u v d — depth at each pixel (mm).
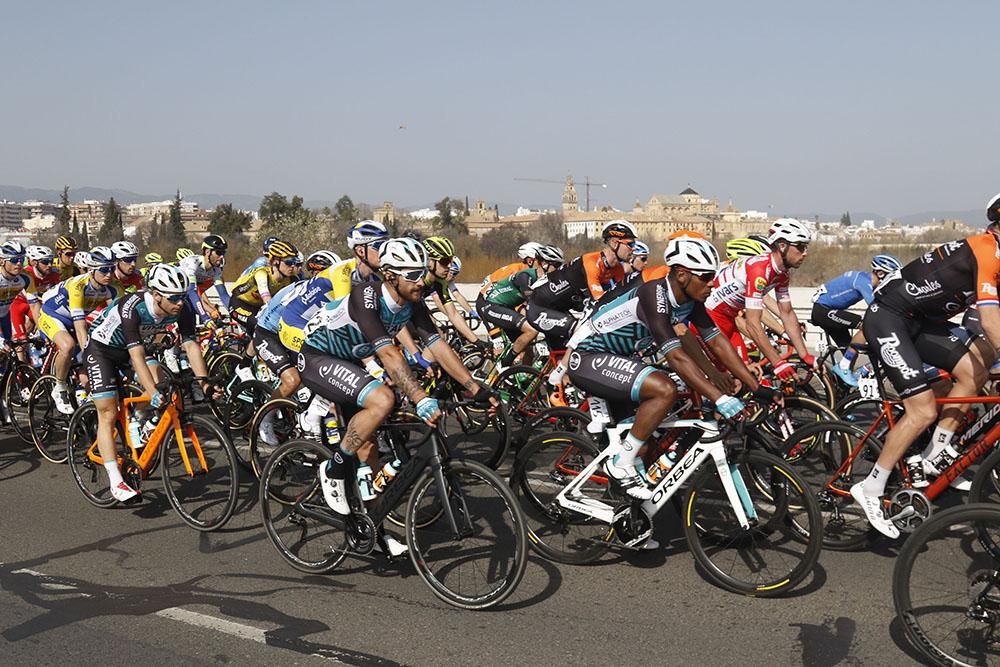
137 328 5055
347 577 4191
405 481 3984
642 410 3928
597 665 3205
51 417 6613
